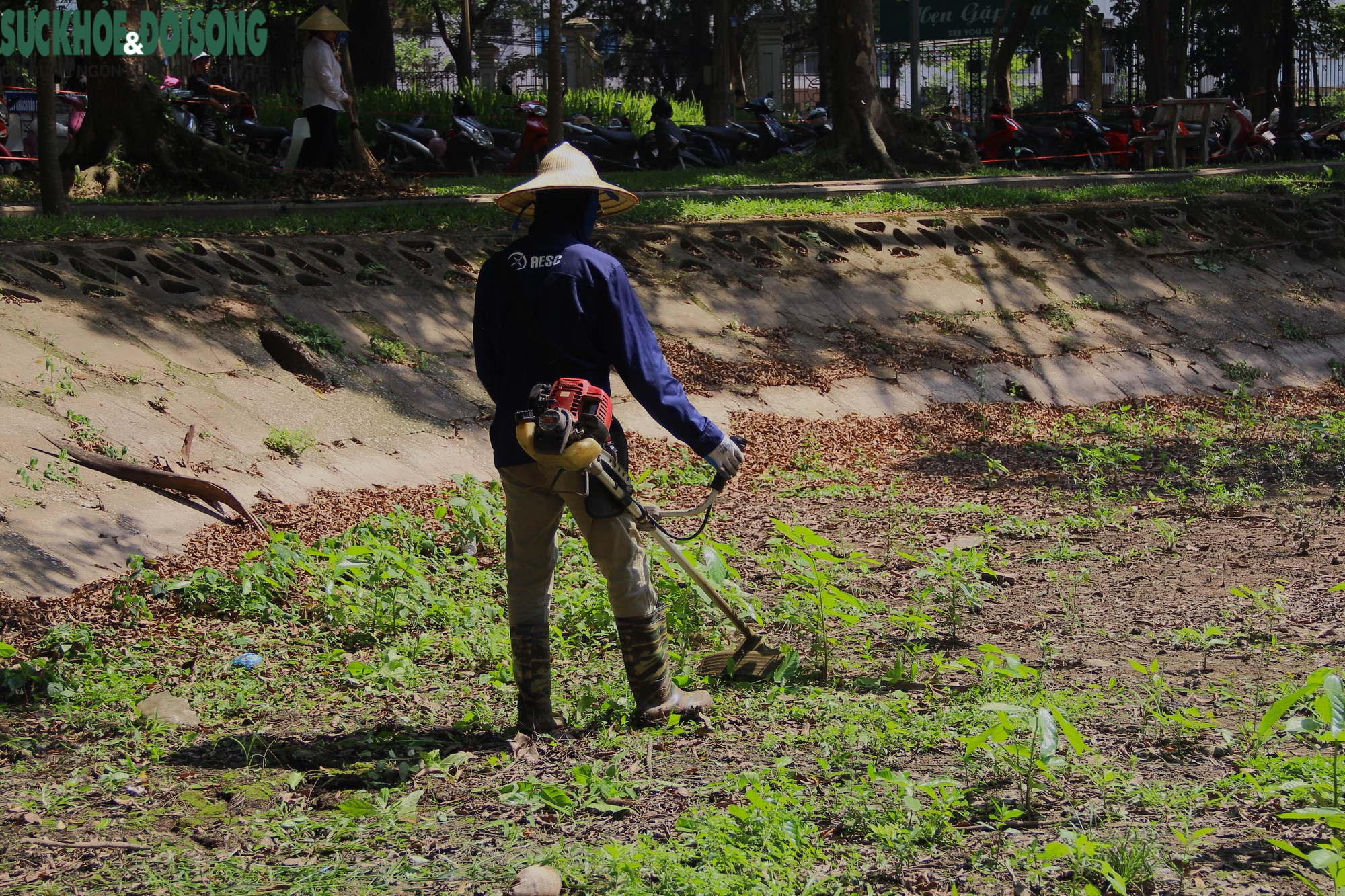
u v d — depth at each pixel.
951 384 12.05
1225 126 26.50
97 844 3.20
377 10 28.69
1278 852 3.00
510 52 51.25
